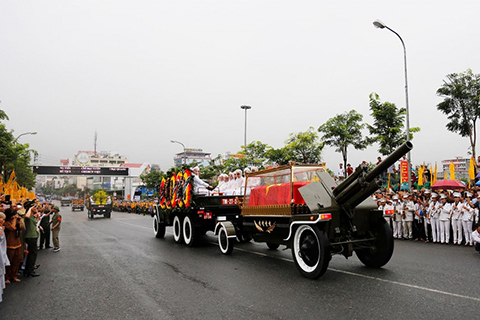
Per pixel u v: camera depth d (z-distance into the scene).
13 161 33.78
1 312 5.56
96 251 11.54
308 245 7.24
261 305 5.50
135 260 9.69
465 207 11.39
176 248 11.80
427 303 5.34
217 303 5.68
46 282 7.48
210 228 12.02
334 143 23.05
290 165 8.27
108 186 96.12
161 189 14.98
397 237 13.81
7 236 7.41
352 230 7.35
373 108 22.44
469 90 22.20
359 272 7.52
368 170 6.88
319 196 7.38
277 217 8.36
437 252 10.07
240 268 8.27
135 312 5.39
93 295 6.38
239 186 13.39
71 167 57.53
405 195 14.04
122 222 26.20
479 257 9.13
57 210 12.17
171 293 6.35
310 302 5.56
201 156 94.81
